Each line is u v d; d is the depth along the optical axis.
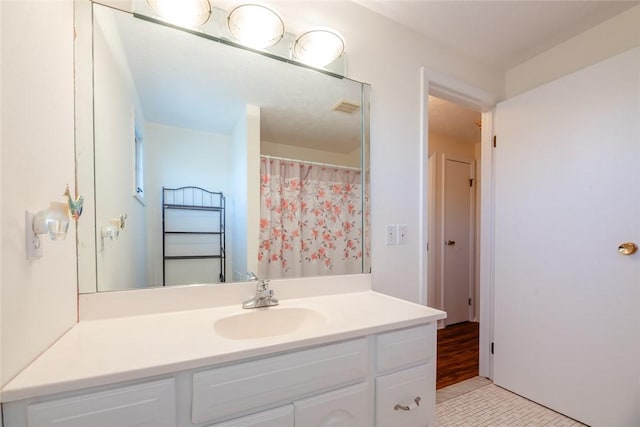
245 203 1.30
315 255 1.41
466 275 3.50
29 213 0.66
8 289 0.57
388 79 1.57
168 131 1.17
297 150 1.40
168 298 1.08
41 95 0.73
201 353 0.71
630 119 1.41
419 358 1.03
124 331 0.88
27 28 0.66
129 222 1.08
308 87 1.40
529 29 1.66
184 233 1.19
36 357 0.68
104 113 1.04
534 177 1.80
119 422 0.62
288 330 1.14
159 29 1.12
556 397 1.66
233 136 1.28
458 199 3.46
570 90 1.64
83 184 0.97
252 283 1.23
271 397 0.76
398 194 1.60
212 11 1.17
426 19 1.57
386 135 1.57
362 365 0.91
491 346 2.06
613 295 1.45
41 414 0.56
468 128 3.13
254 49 1.25
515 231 1.89
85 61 0.98
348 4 1.44
